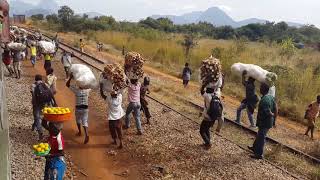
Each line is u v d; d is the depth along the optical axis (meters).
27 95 15.05
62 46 34.44
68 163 9.66
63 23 61.81
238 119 13.67
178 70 26.81
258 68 13.47
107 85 10.48
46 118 7.38
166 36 45.62
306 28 68.00
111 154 10.30
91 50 34.94
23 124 11.66
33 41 25.06
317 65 24.77
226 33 61.06
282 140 12.92
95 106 14.59
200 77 10.77
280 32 61.28
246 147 11.29
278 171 9.77
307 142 13.02
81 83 10.68
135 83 11.53
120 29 58.00
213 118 10.52
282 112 16.84
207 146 10.83
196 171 9.49
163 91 18.30
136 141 11.23
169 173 9.34
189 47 31.73
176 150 10.68
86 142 10.95
